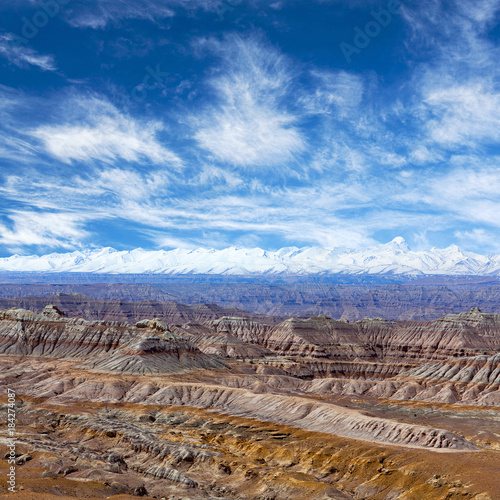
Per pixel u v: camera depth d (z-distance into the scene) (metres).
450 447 168.25
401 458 158.00
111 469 156.00
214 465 166.12
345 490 153.00
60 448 168.75
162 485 150.00
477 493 131.38
